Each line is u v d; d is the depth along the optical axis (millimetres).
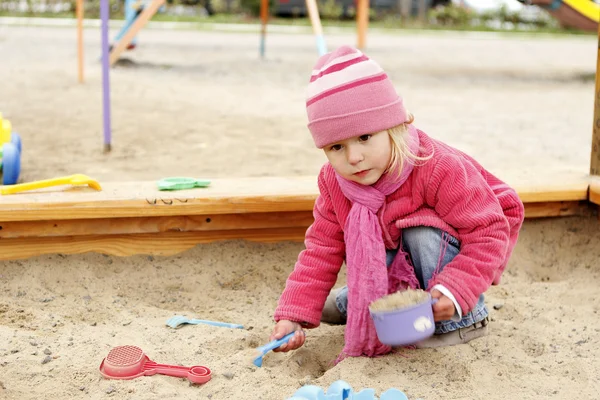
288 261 2768
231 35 14141
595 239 2875
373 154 1910
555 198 2889
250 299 2525
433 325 1867
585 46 14125
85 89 6570
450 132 5184
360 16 11578
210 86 7062
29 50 9609
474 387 1899
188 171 3875
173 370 1933
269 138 4797
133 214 2627
